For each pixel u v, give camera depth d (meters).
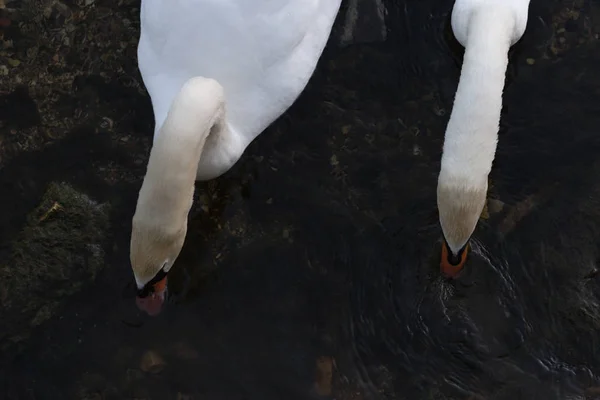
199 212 3.45
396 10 3.68
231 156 3.37
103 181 3.48
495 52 3.20
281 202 3.47
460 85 3.19
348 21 3.66
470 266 3.42
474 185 3.11
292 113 3.56
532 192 3.50
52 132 3.52
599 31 3.64
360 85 3.60
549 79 3.61
